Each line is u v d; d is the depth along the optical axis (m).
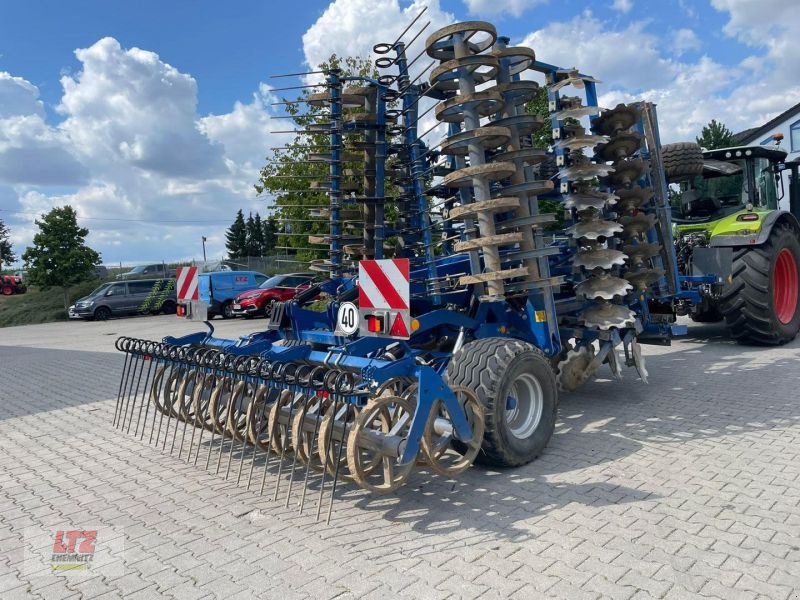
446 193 6.09
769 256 7.78
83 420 6.59
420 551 3.23
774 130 32.16
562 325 5.80
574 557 3.08
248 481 4.36
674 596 2.70
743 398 5.80
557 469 4.32
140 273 30.78
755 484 3.87
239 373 4.47
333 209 5.71
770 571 2.87
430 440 3.78
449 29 4.43
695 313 9.20
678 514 3.50
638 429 5.11
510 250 5.25
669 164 8.27
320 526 3.60
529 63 5.20
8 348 15.88
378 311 4.03
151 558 3.33
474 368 4.30
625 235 5.76
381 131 5.77
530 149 4.78
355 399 3.71
